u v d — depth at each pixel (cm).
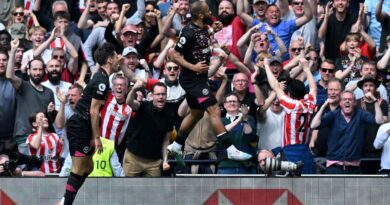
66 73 5859
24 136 5412
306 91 5634
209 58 4612
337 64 5803
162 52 5781
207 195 5041
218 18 6025
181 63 4581
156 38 5922
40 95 5522
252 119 5216
